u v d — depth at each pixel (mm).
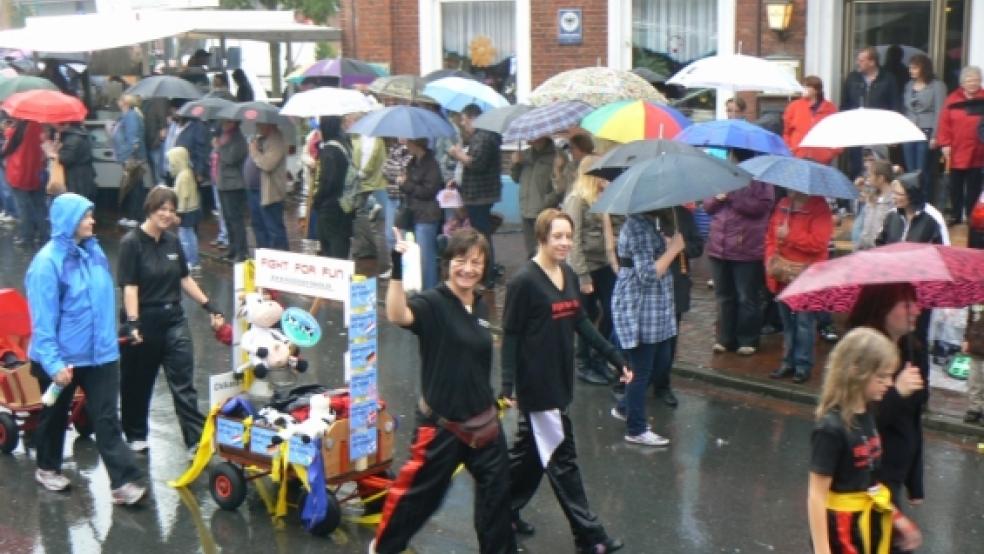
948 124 13180
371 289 7117
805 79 13688
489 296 13078
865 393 4973
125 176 17359
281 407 7398
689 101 16156
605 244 9688
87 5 22500
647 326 8398
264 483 7887
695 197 7738
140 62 20375
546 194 11984
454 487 7883
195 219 14719
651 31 16594
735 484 7883
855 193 9297
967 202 13398
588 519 6719
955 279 5156
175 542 7055
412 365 10805
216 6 21453
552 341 6598
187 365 8336
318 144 15445
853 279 5234
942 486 7809
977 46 14367
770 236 9727
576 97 11664
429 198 12617
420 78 15070
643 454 8461
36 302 7258
